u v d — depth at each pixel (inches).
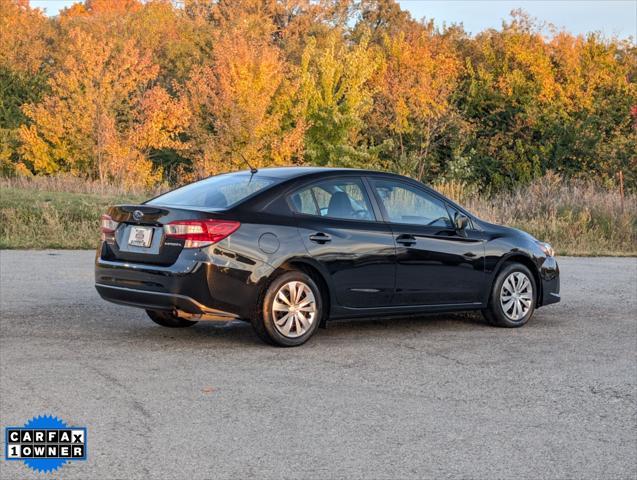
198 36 1942.7
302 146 1413.6
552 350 286.5
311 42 1502.2
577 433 191.0
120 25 1963.6
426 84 1539.1
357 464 167.2
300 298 279.9
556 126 1610.5
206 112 1449.3
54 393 215.2
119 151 1386.6
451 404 213.6
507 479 160.6
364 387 228.8
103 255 286.5
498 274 329.1
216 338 293.0
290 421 195.6
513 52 1708.9
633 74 1793.8
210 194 286.2
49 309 342.6
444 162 1631.4
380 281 296.0
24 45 1823.3
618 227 788.6
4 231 660.7
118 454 171.2
